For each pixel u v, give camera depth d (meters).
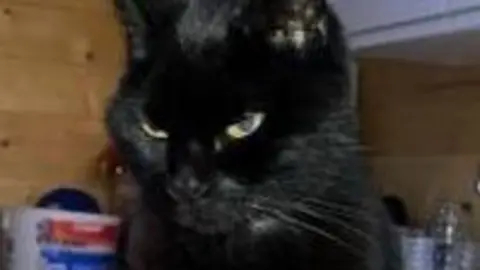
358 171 0.48
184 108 0.46
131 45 0.51
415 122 0.65
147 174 0.49
